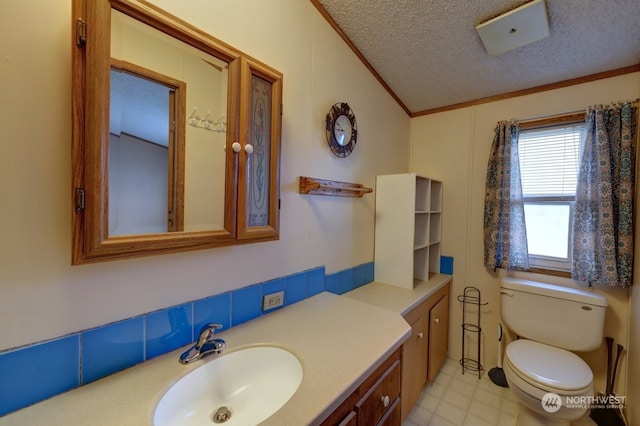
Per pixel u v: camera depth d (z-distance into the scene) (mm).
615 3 1267
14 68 641
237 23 1111
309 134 1486
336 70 1654
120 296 821
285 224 1366
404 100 2328
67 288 726
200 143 953
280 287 1339
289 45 1352
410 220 1912
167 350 930
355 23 1610
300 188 1437
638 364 1472
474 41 1608
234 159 1003
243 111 1022
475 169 2223
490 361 2174
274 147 1163
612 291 1709
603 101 1736
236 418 833
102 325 788
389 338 1038
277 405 849
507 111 2084
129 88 782
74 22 656
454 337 2322
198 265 1014
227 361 933
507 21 1396
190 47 911
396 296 1753
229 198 1005
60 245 712
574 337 1688
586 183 1727
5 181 638
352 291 1848
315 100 1517
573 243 1771
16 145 648
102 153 696
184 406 802
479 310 2207
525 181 2070
